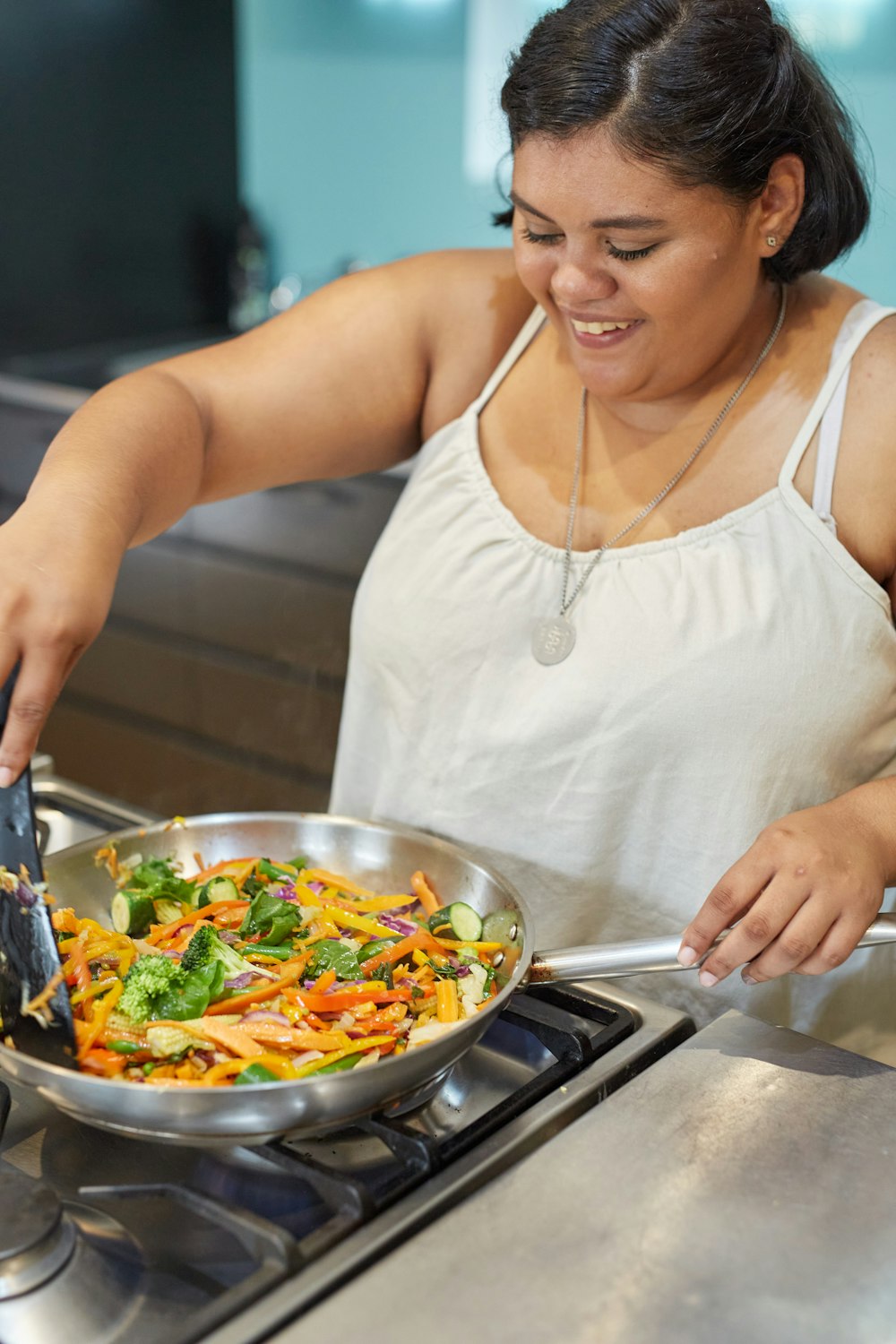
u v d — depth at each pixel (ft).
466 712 3.41
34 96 9.17
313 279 10.72
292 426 3.54
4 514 9.67
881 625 3.12
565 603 3.29
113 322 10.30
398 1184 2.14
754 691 3.09
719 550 3.17
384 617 3.54
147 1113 2.13
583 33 2.57
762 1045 2.54
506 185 3.63
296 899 3.01
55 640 2.48
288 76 10.41
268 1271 1.93
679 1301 1.90
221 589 8.89
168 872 3.03
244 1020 2.50
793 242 3.02
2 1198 2.07
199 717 9.34
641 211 2.63
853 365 3.12
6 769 2.38
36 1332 1.90
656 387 3.10
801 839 2.65
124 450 2.96
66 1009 2.34
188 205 10.51
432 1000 2.70
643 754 3.18
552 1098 2.40
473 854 3.03
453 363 3.63
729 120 2.59
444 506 3.49
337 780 3.89
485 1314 1.86
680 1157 2.21
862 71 8.09
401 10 9.66
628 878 3.33
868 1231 2.06
